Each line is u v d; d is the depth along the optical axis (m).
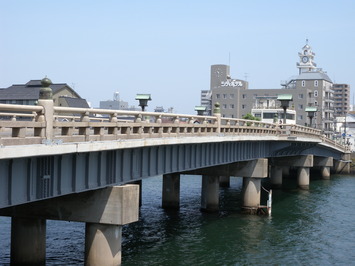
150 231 39.94
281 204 58.03
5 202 18.41
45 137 18.58
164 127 30.03
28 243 25.94
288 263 32.81
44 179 20.47
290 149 64.56
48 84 18.84
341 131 175.12
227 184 73.62
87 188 23.31
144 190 66.69
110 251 24.77
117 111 23.98
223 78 191.38
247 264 32.00
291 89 154.38
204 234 39.75
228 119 40.66
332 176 100.62
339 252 36.22
